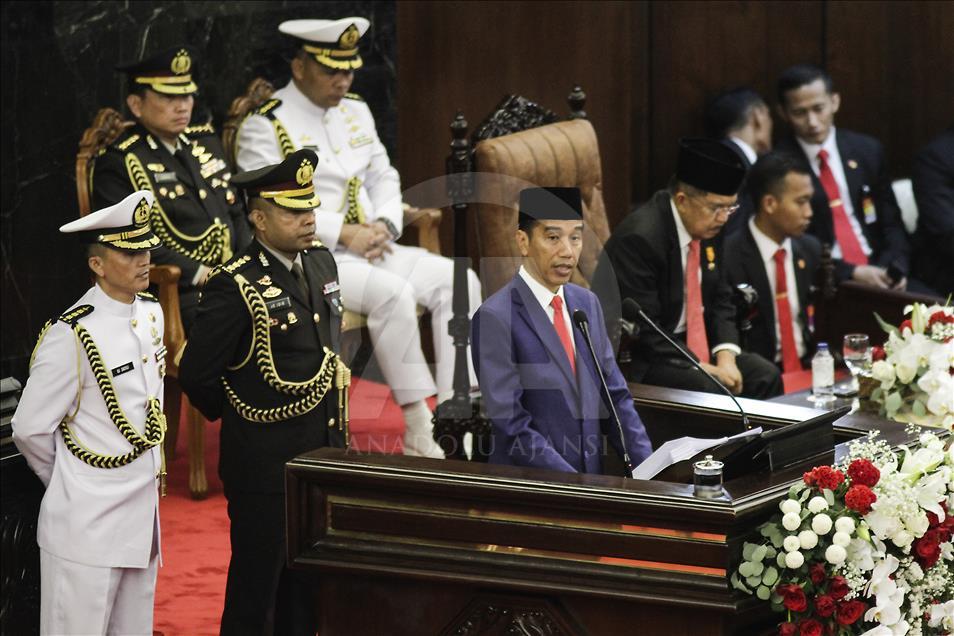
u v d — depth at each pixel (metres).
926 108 36.00
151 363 16.11
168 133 23.86
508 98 22.81
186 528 21.52
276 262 16.94
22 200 25.14
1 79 24.72
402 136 33.16
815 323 29.27
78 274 25.62
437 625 14.48
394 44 32.19
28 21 25.11
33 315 25.31
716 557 13.57
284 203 16.59
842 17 36.38
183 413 25.97
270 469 16.64
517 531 14.10
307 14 30.64
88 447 15.65
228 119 26.11
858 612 14.03
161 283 22.53
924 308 20.23
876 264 32.41
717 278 23.84
